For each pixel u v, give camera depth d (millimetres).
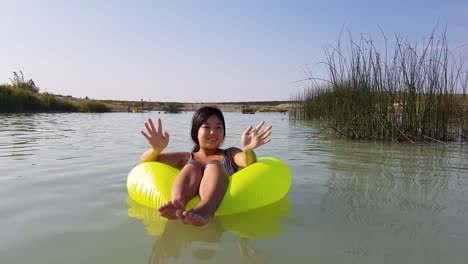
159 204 2396
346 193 2871
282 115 19922
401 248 1830
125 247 1821
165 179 2525
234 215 2320
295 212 2385
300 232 2031
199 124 2949
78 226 2109
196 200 2301
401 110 6613
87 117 15797
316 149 5395
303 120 13453
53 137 6789
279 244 1867
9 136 6824
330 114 7953
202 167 2510
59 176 3389
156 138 2887
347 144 6047
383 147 5699
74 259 1690
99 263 1651
